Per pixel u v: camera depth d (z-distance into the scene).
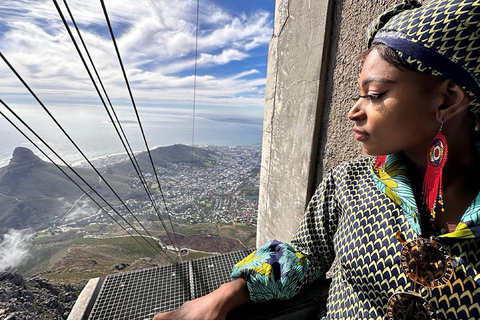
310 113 1.44
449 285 0.41
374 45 0.45
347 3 1.15
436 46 0.35
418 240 0.44
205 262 1.78
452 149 0.44
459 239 0.41
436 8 0.35
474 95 0.37
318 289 0.83
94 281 1.56
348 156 1.21
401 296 0.46
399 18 0.41
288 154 1.75
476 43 0.33
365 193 0.62
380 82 0.43
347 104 1.19
